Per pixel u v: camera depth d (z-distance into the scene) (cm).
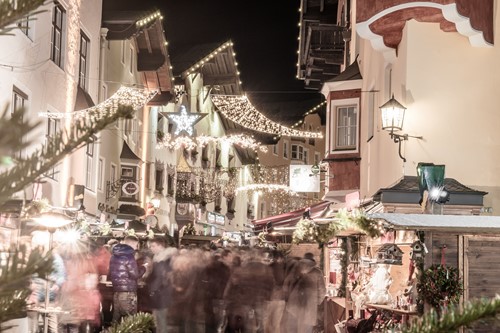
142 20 3278
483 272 1243
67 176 2519
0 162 154
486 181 1731
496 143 1733
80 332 1412
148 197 4234
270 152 7388
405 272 1505
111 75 3344
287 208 6900
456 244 1246
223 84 5375
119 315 1611
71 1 2553
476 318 202
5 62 1947
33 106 2172
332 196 2633
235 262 1705
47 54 2298
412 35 1769
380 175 2098
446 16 1694
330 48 3356
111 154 3428
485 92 1750
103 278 1911
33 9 193
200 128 5484
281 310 1625
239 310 1627
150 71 3919
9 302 200
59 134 200
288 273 1566
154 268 1658
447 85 1756
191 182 5197
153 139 4350
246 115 4469
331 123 2633
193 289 1670
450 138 1745
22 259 180
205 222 5581
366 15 1817
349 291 1866
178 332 1695
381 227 1015
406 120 1750
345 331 1560
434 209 1524
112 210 3406
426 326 204
